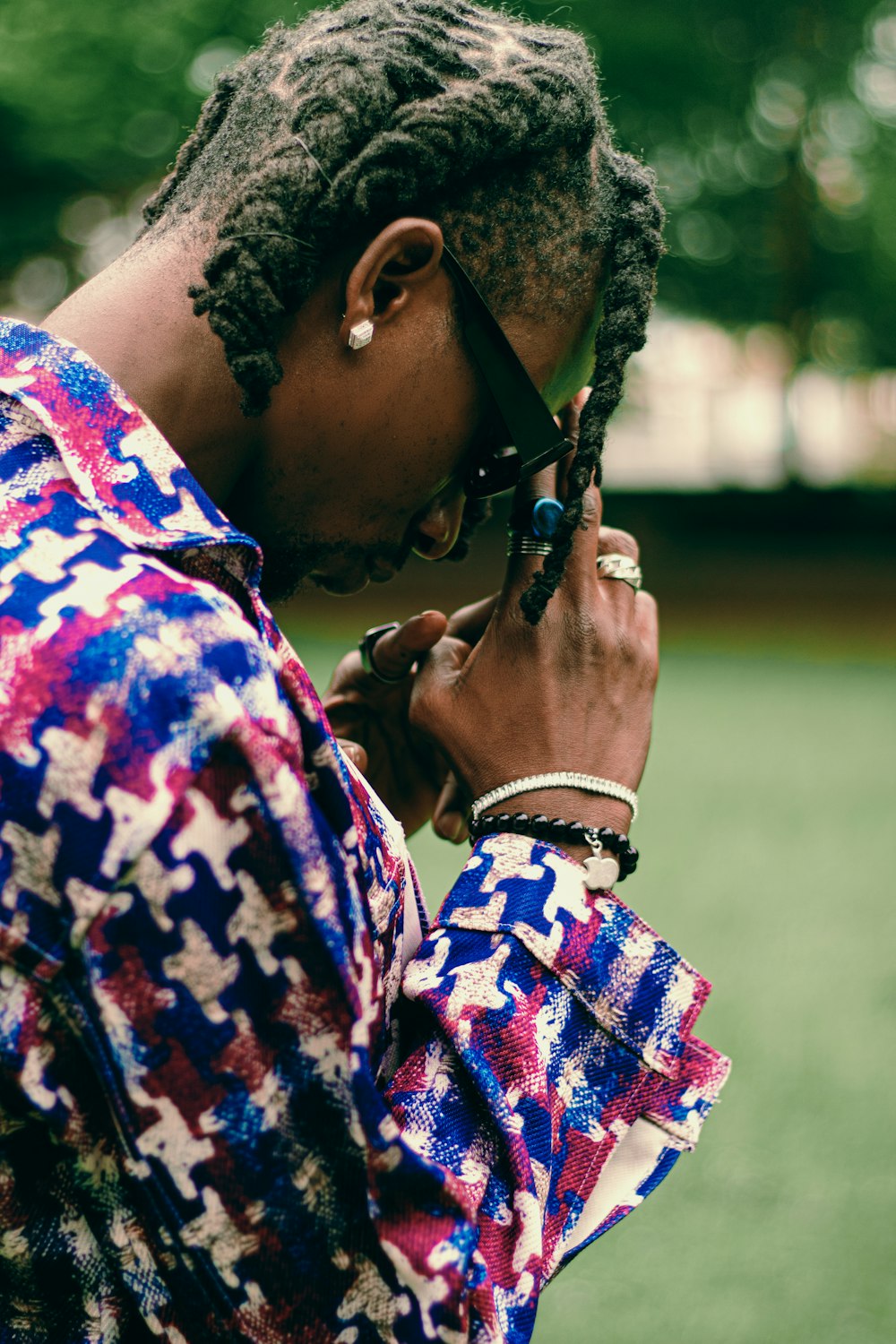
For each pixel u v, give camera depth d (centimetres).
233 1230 68
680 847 588
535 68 83
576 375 94
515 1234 75
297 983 66
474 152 80
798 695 1025
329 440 83
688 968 86
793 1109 341
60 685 63
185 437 79
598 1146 82
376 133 79
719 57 1797
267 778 64
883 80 1950
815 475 2794
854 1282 269
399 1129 75
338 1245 69
